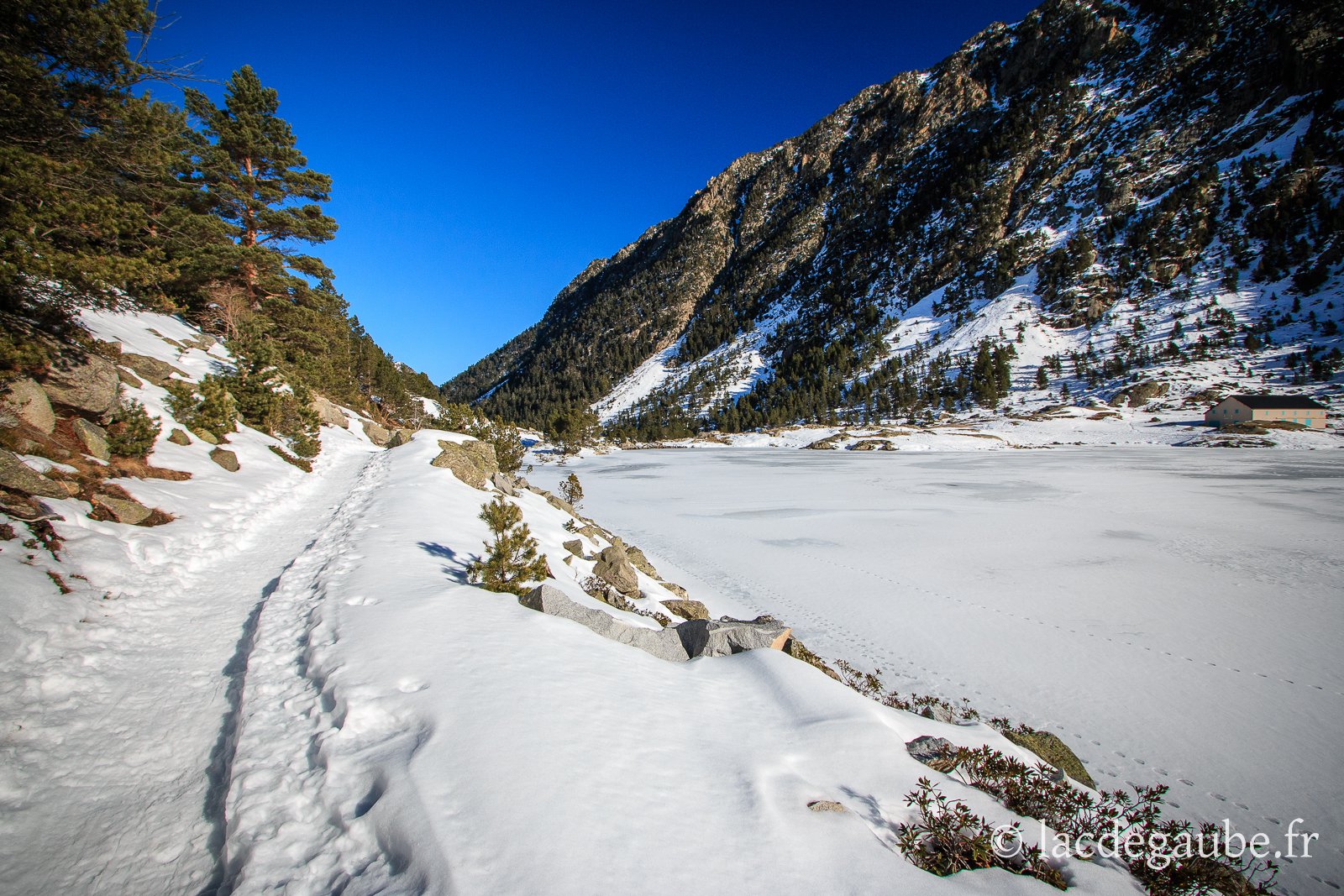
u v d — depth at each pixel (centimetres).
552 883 286
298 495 1434
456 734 406
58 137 1028
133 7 971
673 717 502
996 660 1132
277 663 548
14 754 390
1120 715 935
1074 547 1991
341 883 299
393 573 802
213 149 2341
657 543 2144
